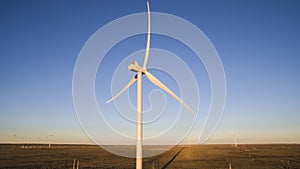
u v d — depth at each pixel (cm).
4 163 4450
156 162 4744
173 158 5753
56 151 8919
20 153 7306
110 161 5122
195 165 4272
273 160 5378
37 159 5381
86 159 5603
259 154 7338
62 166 4153
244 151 9056
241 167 4084
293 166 4262
